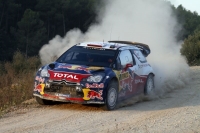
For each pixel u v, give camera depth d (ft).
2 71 51.34
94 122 29.45
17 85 42.73
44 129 26.99
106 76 33.50
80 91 32.68
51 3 199.72
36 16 181.06
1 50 175.11
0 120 29.94
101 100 32.89
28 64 60.54
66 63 36.06
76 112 33.14
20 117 31.01
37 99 35.50
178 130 27.04
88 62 36.27
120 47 38.45
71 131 26.50
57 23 202.28
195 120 30.35
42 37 180.55
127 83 37.22
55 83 33.35
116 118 31.09
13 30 183.11
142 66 41.01
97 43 39.34
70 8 197.16
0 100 36.27
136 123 29.27
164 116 32.12
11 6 196.34
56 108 34.73
